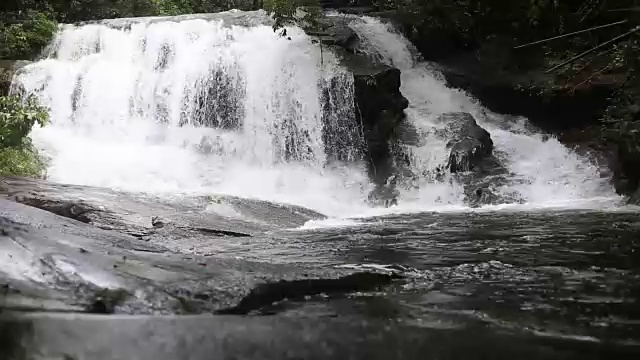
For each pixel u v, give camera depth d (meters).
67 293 3.32
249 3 25.97
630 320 3.09
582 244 6.38
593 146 15.62
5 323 2.79
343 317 3.12
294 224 8.91
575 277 4.46
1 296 3.20
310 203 11.92
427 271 4.78
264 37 15.82
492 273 4.68
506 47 16.72
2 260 3.69
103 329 2.71
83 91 15.10
